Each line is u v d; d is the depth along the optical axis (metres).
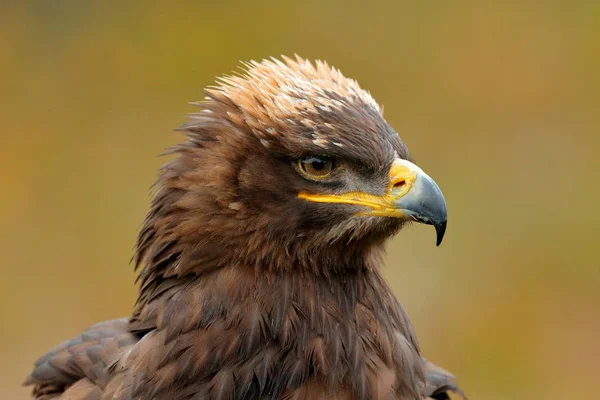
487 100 17.33
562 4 18.67
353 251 6.71
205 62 17.97
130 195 16.17
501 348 13.77
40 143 16.88
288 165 6.60
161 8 18.59
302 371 6.39
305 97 6.67
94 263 15.18
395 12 18.47
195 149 6.73
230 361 6.37
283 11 18.56
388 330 6.71
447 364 13.48
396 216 6.63
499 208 15.62
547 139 16.64
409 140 16.69
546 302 14.46
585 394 13.57
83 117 17.27
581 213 15.55
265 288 6.51
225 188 6.55
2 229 15.72
